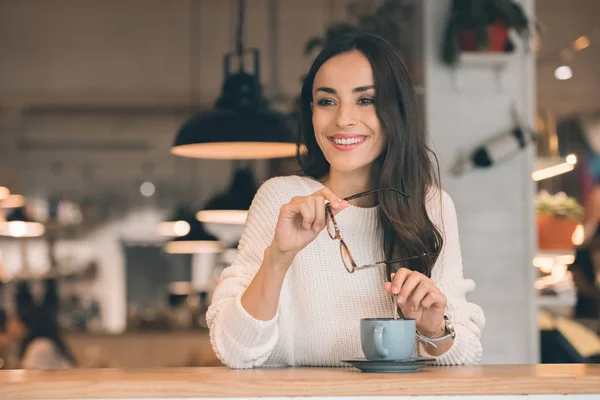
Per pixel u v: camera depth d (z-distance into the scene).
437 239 2.24
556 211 5.30
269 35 8.85
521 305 4.54
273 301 1.93
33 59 9.37
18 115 11.19
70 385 1.53
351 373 1.72
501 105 4.56
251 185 6.78
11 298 12.77
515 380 1.61
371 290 2.21
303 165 2.41
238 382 1.55
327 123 2.20
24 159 12.55
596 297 5.36
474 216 4.53
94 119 11.39
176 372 1.75
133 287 14.09
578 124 8.30
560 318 5.29
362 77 2.17
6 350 8.05
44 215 13.09
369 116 2.18
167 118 11.33
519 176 4.57
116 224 13.85
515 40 4.57
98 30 9.20
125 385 1.53
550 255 5.33
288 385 1.56
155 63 9.39
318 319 2.19
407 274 1.95
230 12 8.93
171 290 12.44
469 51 4.46
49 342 7.28
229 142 3.82
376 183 2.27
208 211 6.77
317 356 2.20
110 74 9.53
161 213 13.85
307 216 1.81
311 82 2.28
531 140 4.50
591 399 1.63
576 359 4.85
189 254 14.33
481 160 4.46
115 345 9.50
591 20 8.02
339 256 2.21
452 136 4.53
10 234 12.45
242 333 1.94
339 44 2.21
